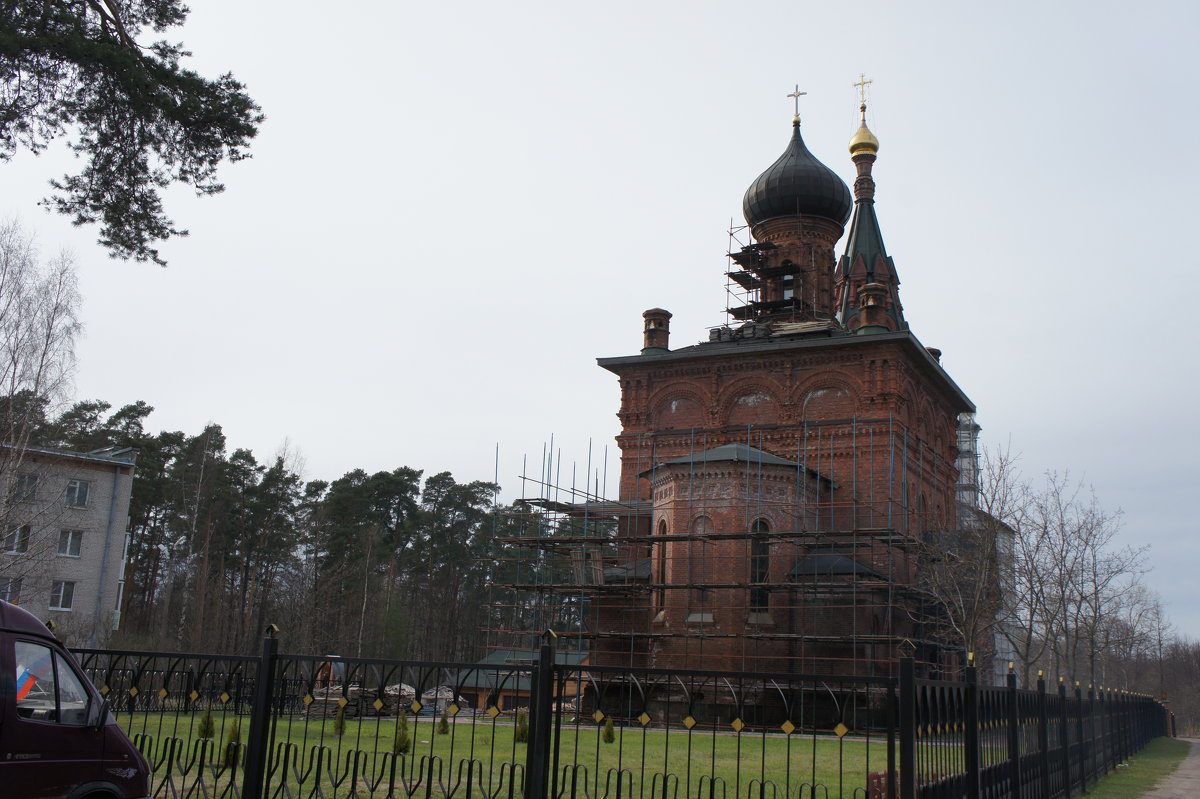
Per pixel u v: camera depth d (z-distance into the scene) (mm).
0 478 35281
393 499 75688
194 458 63031
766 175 51375
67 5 16562
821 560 38000
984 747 12938
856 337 40750
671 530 38000
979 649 42969
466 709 36375
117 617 49531
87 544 48000
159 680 27359
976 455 59406
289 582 65062
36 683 9961
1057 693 19797
